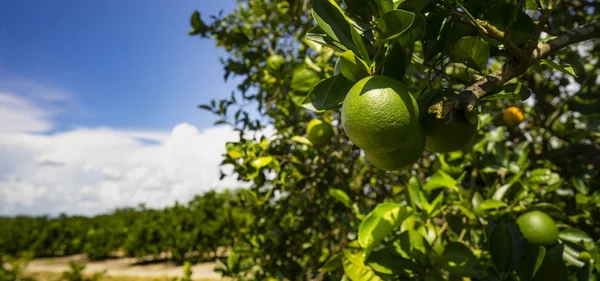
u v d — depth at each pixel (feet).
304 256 3.96
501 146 2.49
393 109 1.00
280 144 3.40
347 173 3.75
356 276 1.78
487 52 1.24
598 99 2.77
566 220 2.48
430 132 1.17
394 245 1.83
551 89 3.46
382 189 3.56
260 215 3.83
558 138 3.29
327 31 1.18
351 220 3.38
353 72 1.15
